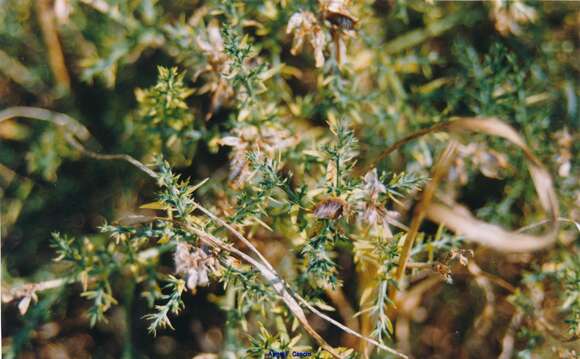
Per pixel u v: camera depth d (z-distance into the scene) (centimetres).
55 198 41
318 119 39
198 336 40
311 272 33
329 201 32
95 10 40
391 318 37
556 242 38
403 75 40
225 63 35
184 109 37
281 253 37
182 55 38
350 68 38
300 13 34
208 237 32
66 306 40
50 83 41
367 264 36
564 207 38
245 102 36
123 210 40
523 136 38
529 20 40
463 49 40
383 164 39
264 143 35
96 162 40
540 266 38
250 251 37
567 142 38
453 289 40
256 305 36
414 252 35
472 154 38
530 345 37
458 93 39
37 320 37
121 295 40
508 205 39
